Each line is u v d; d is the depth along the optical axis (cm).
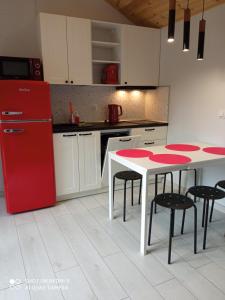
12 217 277
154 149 262
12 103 258
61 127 308
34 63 288
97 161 329
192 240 232
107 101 389
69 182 318
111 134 339
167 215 283
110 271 191
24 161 276
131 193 329
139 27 354
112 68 352
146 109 422
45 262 201
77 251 216
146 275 187
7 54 319
